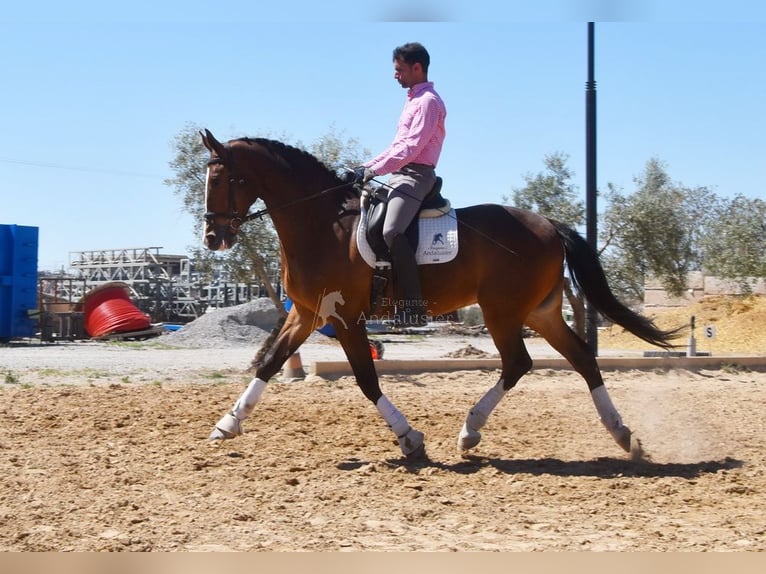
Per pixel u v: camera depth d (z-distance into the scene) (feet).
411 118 24.47
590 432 30.37
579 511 19.61
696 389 44.45
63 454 24.41
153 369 51.39
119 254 139.44
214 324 88.02
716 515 19.42
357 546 16.63
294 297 25.52
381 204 24.56
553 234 26.00
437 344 88.79
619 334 100.83
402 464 24.40
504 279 25.16
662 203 67.72
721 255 75.25
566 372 50.06
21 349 73.41
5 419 29.86
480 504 20.10
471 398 38.81
